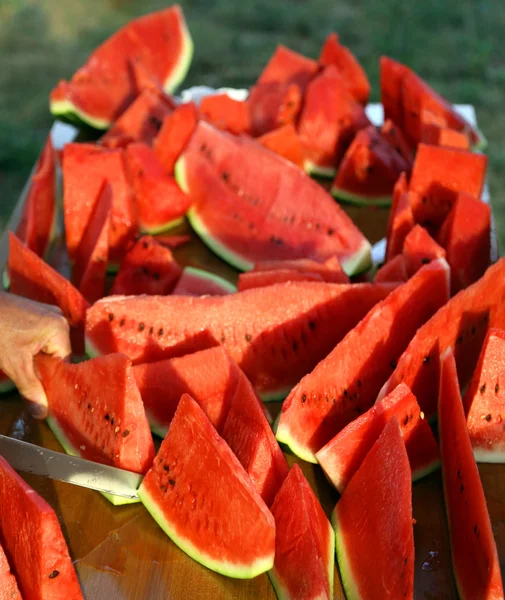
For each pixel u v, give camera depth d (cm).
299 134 309
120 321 211
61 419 197
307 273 221
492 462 189
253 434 174
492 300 204
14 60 648
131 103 335
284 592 159
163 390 196
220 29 697
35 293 228
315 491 186
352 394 198
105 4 728
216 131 282
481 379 183
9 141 552
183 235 279
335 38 335
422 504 183
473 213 236
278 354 215
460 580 161
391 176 289
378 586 155
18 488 147
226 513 161
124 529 176
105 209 242
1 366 194
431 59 649
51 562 148
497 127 577
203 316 211
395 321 198
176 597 162
